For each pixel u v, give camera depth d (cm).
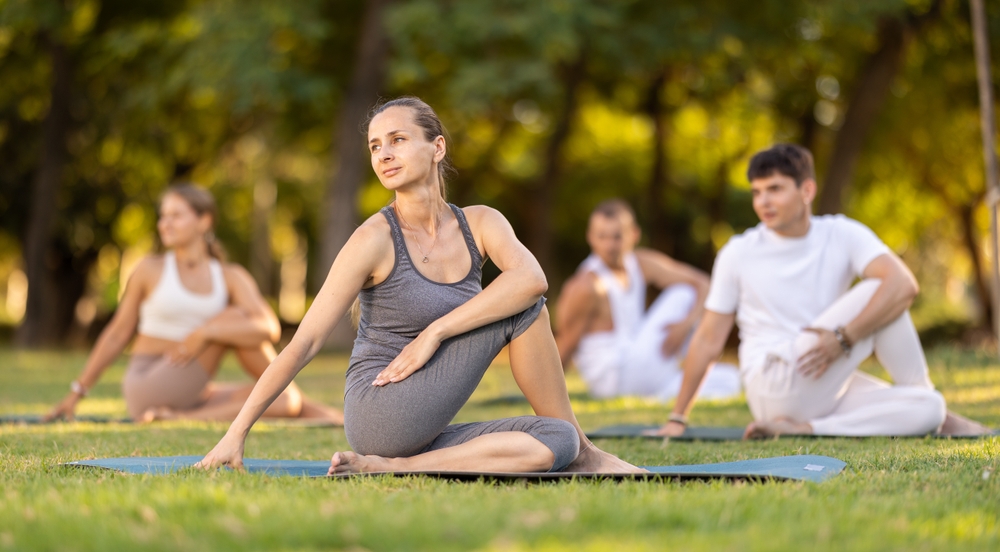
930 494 447
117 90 3197
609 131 3934
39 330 3159
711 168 3759
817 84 2944
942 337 2842
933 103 3012
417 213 563
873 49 2677
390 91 2798
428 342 534
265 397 539
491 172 3903
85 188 3516
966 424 800
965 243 3444
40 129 3459
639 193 4059
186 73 2569
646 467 588
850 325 790
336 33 2920
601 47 2475
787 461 557
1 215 3562
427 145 561
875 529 364
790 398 808
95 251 3738
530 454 522
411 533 348
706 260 3631
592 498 417
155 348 1039
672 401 1245
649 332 1327
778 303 842
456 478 508
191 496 419
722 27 2550
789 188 828
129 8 3114
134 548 335
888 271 805
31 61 3294
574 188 4053
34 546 344
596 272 1341
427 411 534
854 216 3509
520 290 538
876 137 3114
